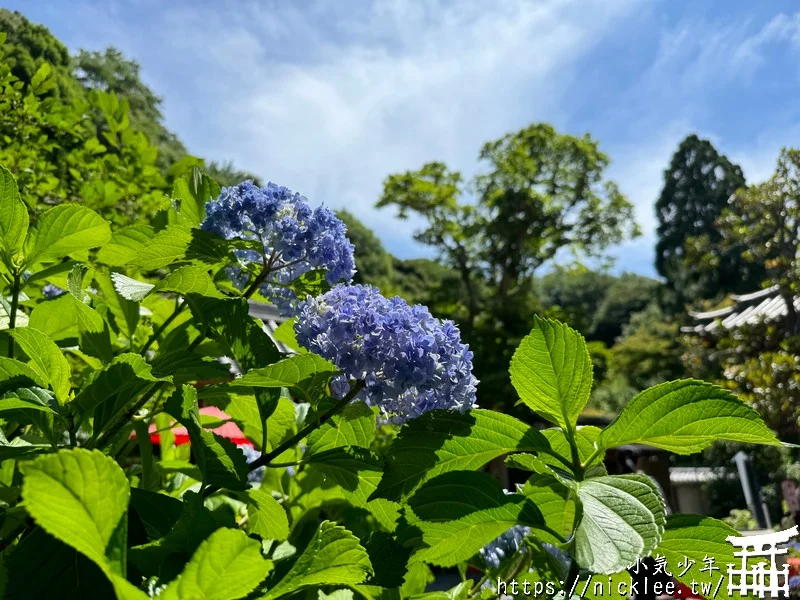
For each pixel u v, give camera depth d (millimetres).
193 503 771
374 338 1253
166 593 577
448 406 1319
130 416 1354
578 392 1146
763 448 16094
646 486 932
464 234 30078
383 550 1039
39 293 2191
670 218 52719
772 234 18609
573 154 32188
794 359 13969
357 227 51438
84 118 5449
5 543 1109
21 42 14953
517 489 1389
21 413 1059
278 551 1543
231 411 1561
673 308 50156
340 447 1249
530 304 24719
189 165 4629
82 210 1469
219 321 1343
